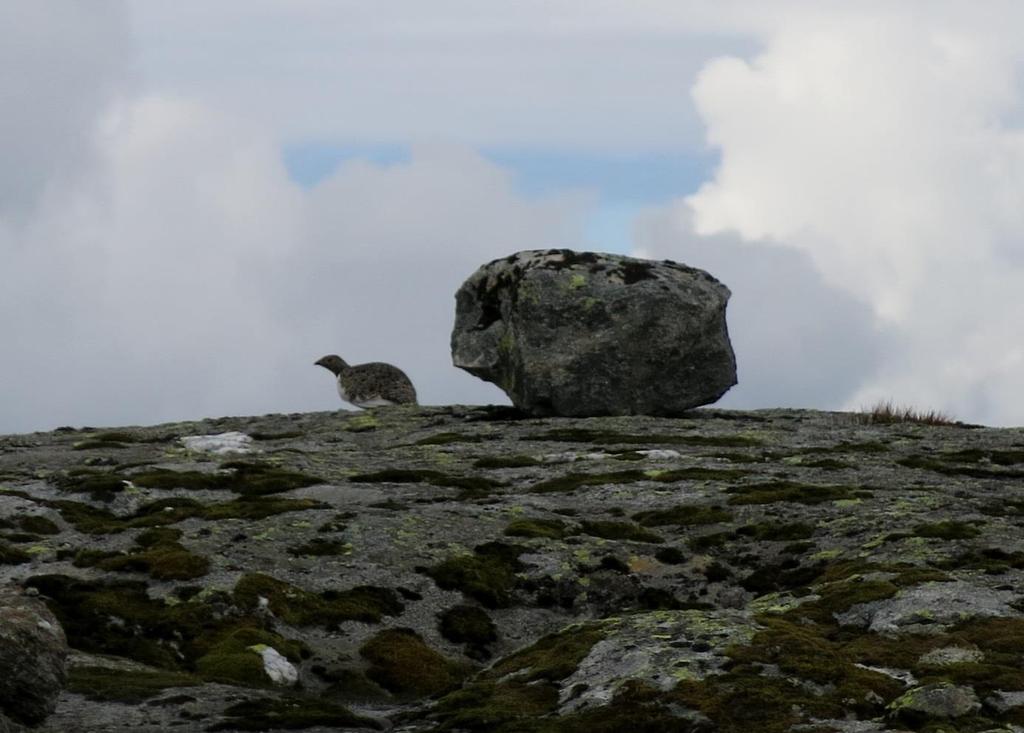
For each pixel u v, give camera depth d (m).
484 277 125.62
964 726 42.22
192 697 49.88
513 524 75.75
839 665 46.47
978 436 109.94
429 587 67.00
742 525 75.88
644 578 69.81
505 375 122.75
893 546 66.94
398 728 47.19
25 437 115.38
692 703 44.31
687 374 120.25
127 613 61.06
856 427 115.12
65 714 47.34
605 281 120.06
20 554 68.00
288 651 59.00
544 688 47.97
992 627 50.44
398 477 90.12
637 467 93.06
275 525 73.69
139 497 82.06
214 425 120.75
